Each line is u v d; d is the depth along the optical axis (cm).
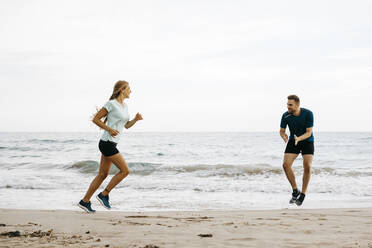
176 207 662
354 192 876
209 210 627
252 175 1241
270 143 4272
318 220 438
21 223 401
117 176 480
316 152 2670
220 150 2977
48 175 1262
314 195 842
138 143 4266
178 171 1353
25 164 1612
